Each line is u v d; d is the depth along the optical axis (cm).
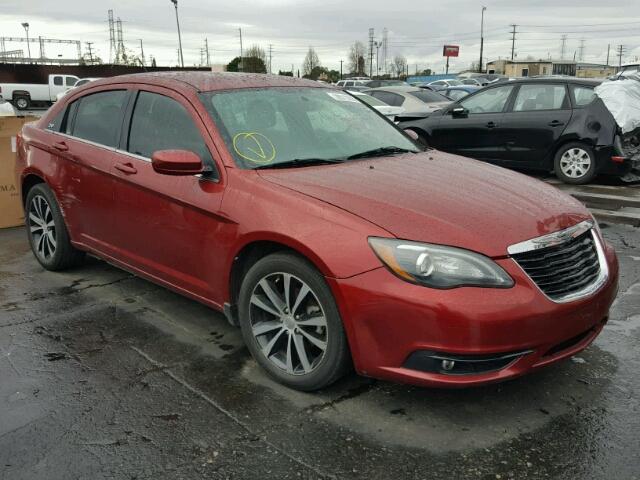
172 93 396
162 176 378
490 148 943
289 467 264
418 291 270
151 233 392
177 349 375
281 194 319
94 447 278
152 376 342
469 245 277
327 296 296
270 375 336
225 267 342
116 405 312
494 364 276
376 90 1495
